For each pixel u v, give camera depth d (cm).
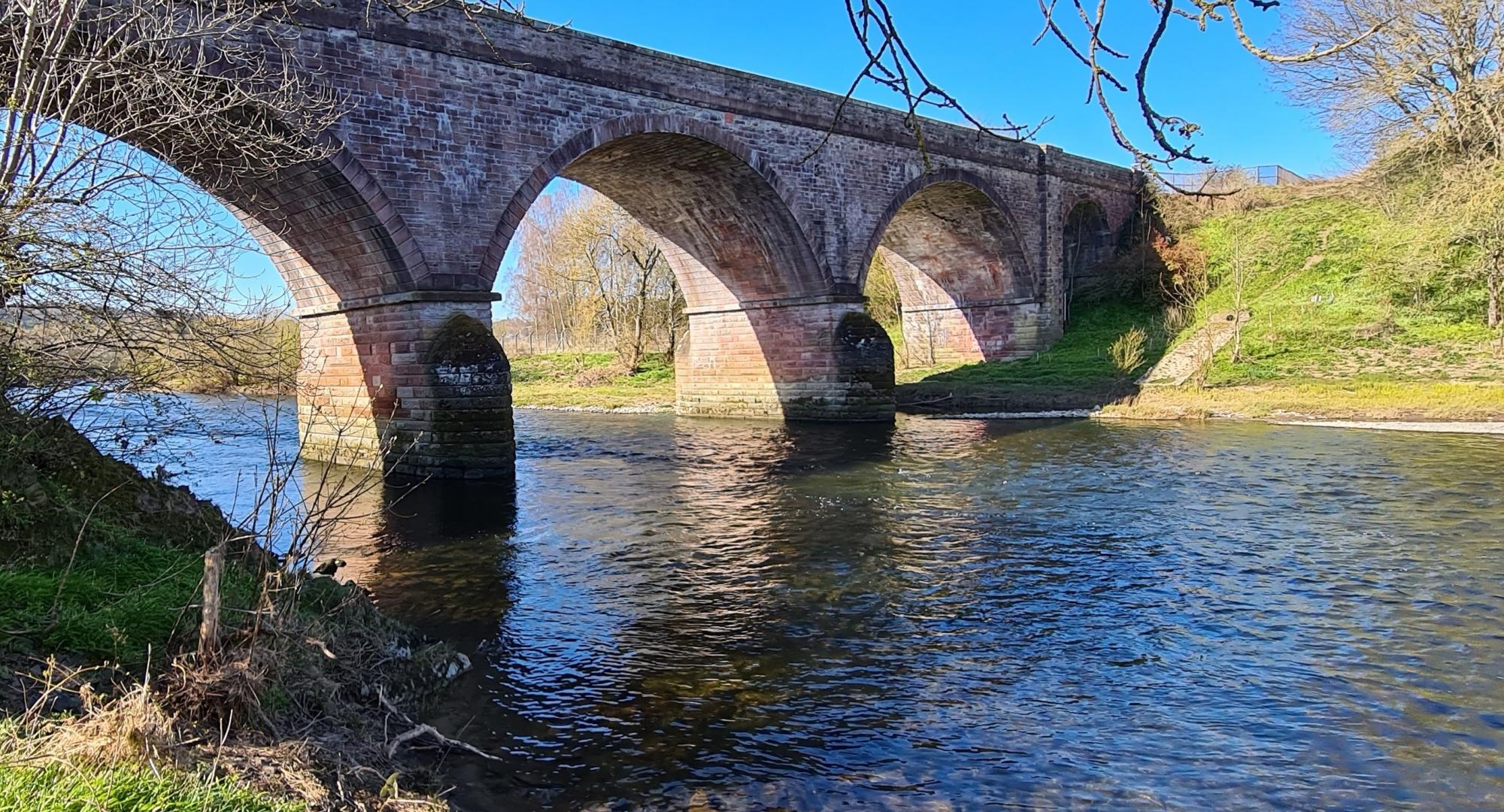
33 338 741
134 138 1016
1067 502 1576
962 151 3425
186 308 784
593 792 601
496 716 720
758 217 2848
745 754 659
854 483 1820
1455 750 655
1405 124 3130
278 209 1911
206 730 512
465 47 1969
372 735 623
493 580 1146
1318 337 3322
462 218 1981
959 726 706
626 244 4744
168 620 629
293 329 2222
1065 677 802
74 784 389
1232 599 1018
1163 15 337
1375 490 1596
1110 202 4478
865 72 394
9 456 711
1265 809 580
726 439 2658
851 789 608
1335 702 741
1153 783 614
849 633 926
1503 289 3055
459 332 1942
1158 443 2300
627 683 793
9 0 779
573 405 4072
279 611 609
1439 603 983
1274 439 2286
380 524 1502
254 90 1586
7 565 625
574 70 2159
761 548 1294
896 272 4469
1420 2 2611
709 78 2469
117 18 1022
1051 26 366
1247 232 4262
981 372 3906
